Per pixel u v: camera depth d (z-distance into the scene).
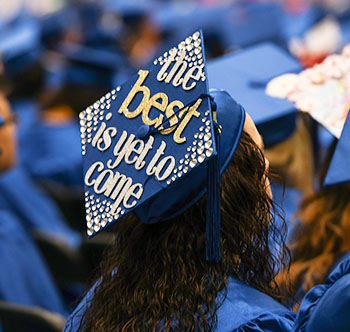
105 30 12.27
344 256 3.99
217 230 2.66
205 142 2.66
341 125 4.12
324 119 4.20
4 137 5.77
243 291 2.77
